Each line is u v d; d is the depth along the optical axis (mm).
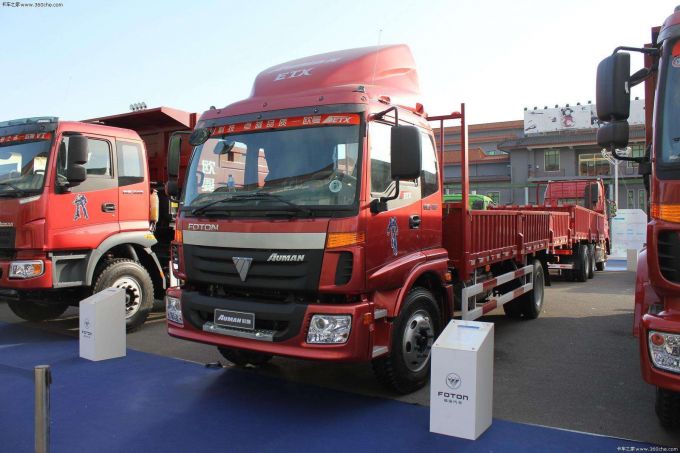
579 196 17797
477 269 6629
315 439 3984
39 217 6734
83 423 4301
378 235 4488
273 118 4820
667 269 3598
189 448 3850
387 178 4699
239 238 4551
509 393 5109
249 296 4641
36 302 7633
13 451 3764
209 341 4664
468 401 3951
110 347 6188
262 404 4734
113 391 5066
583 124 43500
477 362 3943
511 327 8125
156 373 5633
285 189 4543
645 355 3465
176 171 5852
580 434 4070
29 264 6758
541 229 9273
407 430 4137
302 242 4273
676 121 3707
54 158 6867
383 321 4637
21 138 7125
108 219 7430
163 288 8367
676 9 3973
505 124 51594
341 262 4227
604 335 7574
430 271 5277
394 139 4328
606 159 39281
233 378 5484
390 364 4727
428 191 5426
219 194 4930
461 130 5941
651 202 3816
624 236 25031
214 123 5176
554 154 44000
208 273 4793
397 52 5578
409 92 5516
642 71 4043
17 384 5195
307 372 5742
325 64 5312
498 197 46500
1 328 8008
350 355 4129
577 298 11148
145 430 4164
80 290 7477
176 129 8891
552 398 4969
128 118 8617
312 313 4203
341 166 4414
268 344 4355
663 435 4117
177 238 5109
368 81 5180
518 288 7961
